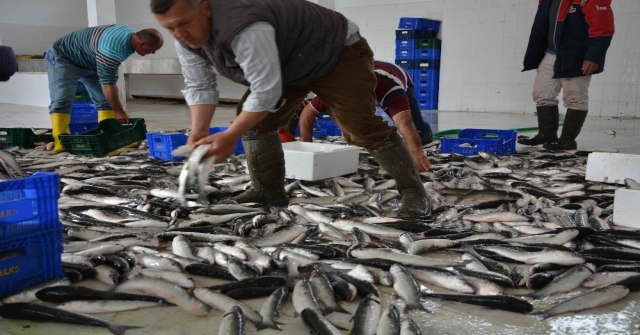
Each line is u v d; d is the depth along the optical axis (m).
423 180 5.25
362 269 2.69
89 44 6.79
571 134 7.59
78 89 13.38
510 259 2.98
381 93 4.73
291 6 3.09
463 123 12.16
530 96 14.98
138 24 22.39
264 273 2.74
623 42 13.28
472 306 2.43
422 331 2.19
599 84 13.78
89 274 2.66
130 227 3.58
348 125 3.61
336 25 3.28
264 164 4.22
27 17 21.08
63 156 6.75
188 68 3.24
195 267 2.79
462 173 5.59
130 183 5.00
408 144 4.72
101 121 7.22
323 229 3.47
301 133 6.43
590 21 7.00
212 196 4.45
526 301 2.37
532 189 4.74
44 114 13.79
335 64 3.38
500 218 3.81
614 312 2.36
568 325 2.24
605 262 2.83
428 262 2.89
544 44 7.74
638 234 3.27
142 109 16.05
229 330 2.04
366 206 4.15
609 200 4.31
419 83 16.61
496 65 15.39
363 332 2.06
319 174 5.11
